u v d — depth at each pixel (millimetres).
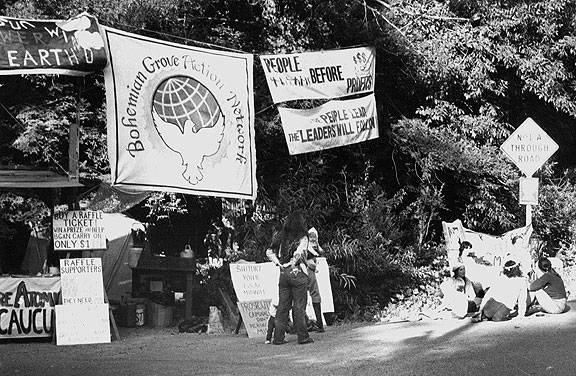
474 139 18812
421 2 18375
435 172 18594
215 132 13336
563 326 12383
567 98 19141
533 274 14500
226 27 17078
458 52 18141
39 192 14055
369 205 16609
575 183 22250
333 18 17594
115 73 12430
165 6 15156
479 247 15102
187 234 17688
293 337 12516
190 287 14367
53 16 14648
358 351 10664
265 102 16250
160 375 9336
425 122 18359
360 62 15391
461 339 11359
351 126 15289
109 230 16984
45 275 12867
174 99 13000
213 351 11211
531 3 18062
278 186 16375
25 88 15625
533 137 15852
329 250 15031
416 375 8883
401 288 15945
